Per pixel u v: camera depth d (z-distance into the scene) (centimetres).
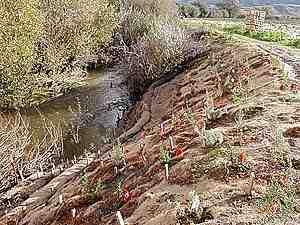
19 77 1936
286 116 977
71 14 2341
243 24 2691
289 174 726
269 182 712
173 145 1003
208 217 662
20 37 1898
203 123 1062
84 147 1541
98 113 1888
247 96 1216
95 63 2636
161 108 1642
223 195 705
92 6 2469
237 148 836
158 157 977
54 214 963
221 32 2323
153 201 774
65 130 1700
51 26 2247
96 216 859
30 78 2008
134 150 1134
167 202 745
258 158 788
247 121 982
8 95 1923
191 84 1669
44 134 1653
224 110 1112
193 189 760
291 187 682
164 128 1233
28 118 1841
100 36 2597
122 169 1018
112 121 1792
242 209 657
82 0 2416
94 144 1559
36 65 2134
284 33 2377
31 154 1394
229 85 1441
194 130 1039
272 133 881
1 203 1173
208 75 1666
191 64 1914
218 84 1498
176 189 784
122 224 685
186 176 809
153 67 1950
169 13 2955
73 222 874
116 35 2819
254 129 918
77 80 2289
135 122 1634
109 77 2430
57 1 2320
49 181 1258
